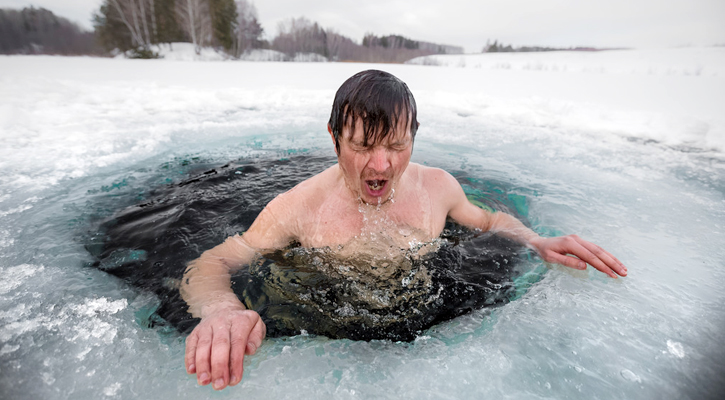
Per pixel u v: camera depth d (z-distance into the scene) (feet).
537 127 14.03
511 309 4.20
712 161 9.91
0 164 8.87
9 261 5.06
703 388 3.17
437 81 30.37
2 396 3.11
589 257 4.85
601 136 12.67
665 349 3.59
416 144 11.64
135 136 11.72
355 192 4.66
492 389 3.20
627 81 31.19
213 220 6.28
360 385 3.28
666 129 13.20
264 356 3.59
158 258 5.20
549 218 6.60
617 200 7.41
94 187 7.81
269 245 5.19
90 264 5.08
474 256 5.17
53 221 6.24
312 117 15.52
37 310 4.14
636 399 3.08
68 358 3.53
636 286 4.62
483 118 15.64
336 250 4.98
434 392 3.19
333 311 4.12
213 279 4.59
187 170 8.93
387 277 4.61
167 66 45.62
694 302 4.30
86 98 17.54
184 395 3.21
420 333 3.87
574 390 3.17
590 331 3.84
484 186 8.13
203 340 3.36
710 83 28.99
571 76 37.32
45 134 11.50
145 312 4.17
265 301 4.27
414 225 5.21
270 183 8.01
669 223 6.40
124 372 3.42
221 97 19.39
